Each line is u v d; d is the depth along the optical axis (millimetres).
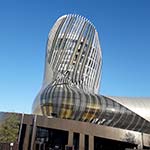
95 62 92188
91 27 92500
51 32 92500
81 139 56156
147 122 71188
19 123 54062
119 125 69312
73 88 74375
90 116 67562
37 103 74188
